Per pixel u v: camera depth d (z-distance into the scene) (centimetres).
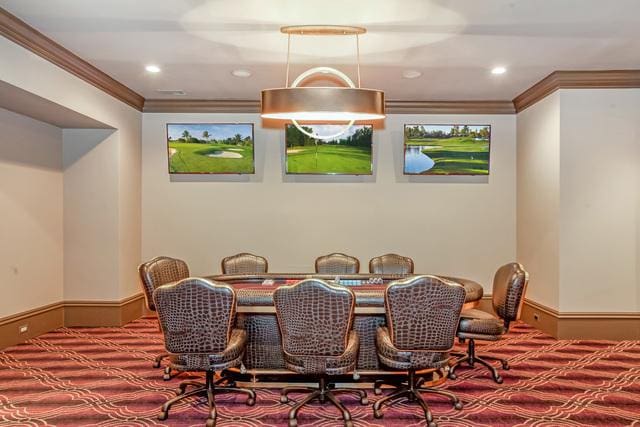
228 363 296
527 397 338
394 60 443
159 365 405
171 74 490
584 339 488
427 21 354
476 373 388
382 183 613
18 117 473
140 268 384
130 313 573
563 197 490
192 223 614
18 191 476
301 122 595
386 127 611
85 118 485
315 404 331
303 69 472
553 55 430
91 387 358
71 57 427
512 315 363
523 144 583
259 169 614
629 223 487
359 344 329
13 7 329
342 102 330
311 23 356
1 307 454
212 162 604
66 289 551
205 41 394
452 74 487
